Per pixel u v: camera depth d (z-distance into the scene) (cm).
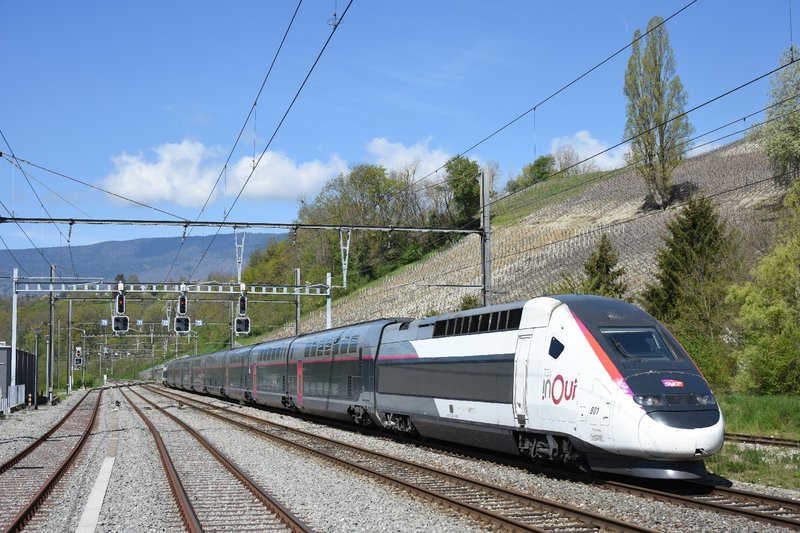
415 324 2377
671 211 7425
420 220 9494
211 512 1316
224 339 9769
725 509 1212
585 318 1619
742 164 8900
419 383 2259
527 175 14250
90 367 15300
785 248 3180
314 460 2008
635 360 1512
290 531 1165
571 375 1567
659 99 7894
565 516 1214
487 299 2819
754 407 2597
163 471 1855
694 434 1383
